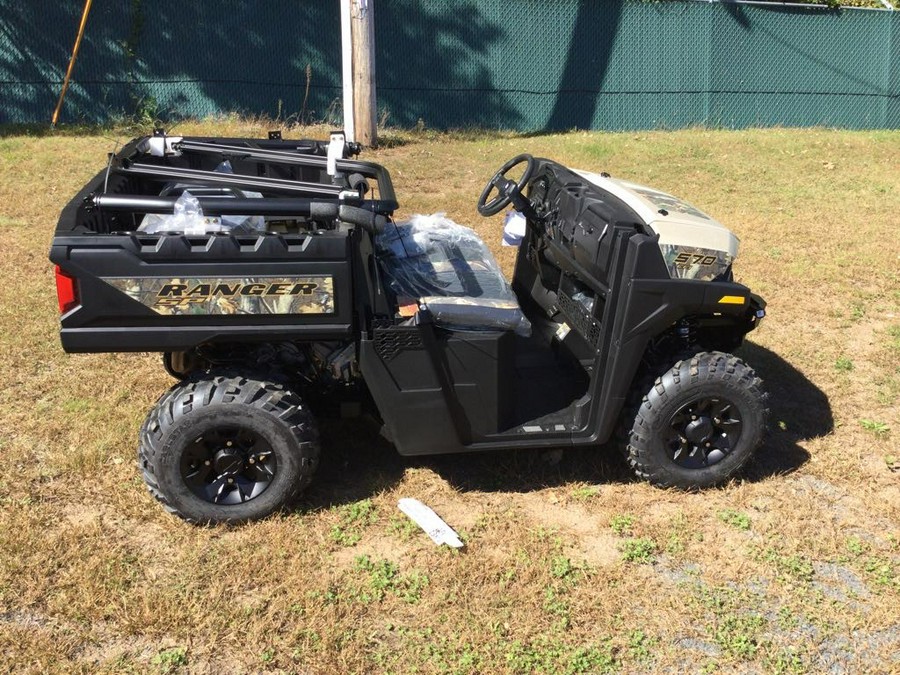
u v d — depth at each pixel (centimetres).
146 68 1358
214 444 359
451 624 322
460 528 379
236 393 351
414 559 355
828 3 1611
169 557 350
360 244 363
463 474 417
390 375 362
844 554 369
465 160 1131
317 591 333
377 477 411
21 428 442
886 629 328
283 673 299
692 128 1498
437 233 436
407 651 309
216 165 474
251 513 366
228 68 1375
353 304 354
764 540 376
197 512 362
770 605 339
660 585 347
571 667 304
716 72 1504
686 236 376
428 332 357
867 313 628
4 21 1300
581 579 348
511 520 383
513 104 1464
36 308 587
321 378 400
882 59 1536
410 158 1128
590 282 395
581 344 431
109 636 311
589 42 1452
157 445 349
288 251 336
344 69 1170
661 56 1477
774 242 790
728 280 393
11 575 334
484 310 367
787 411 487
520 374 437
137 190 428
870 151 1231
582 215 404
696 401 388
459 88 1438
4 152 1033
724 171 1091
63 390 483
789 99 1541
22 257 688
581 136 1373
